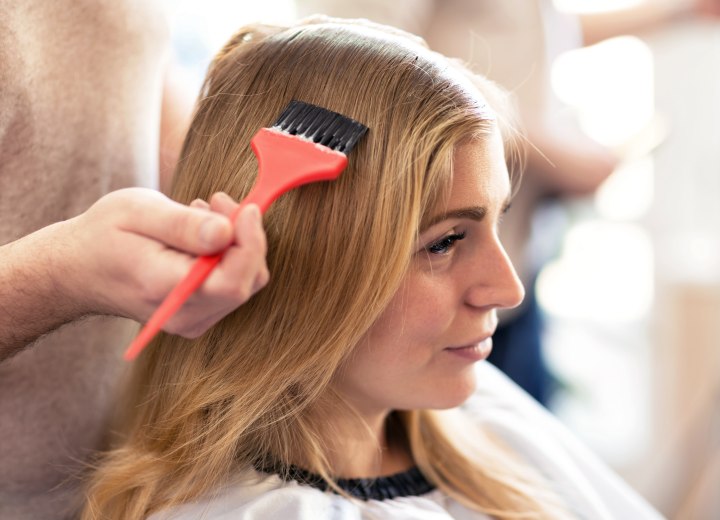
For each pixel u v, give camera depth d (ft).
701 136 5.76
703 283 5.66
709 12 4.89
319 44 1.96
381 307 1.84
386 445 2.43
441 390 2.03
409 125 1.82
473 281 1.96
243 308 1.92
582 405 6.05
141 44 2.32
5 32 1.93
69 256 1.55
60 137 2.13
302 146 1.64
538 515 2.45
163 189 2.64
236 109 1.98
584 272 6.27
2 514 2.24
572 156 4.14
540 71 4.08
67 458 2.31
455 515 2.36
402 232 1.81
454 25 3.86
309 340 1.88
